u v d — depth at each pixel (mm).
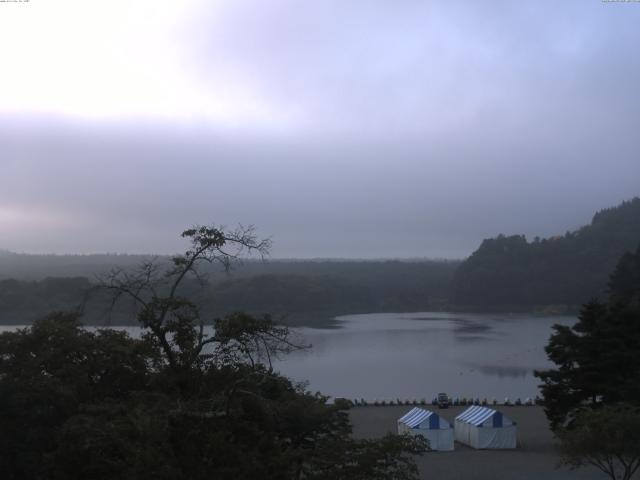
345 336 179125
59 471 22500
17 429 27234
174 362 25906
